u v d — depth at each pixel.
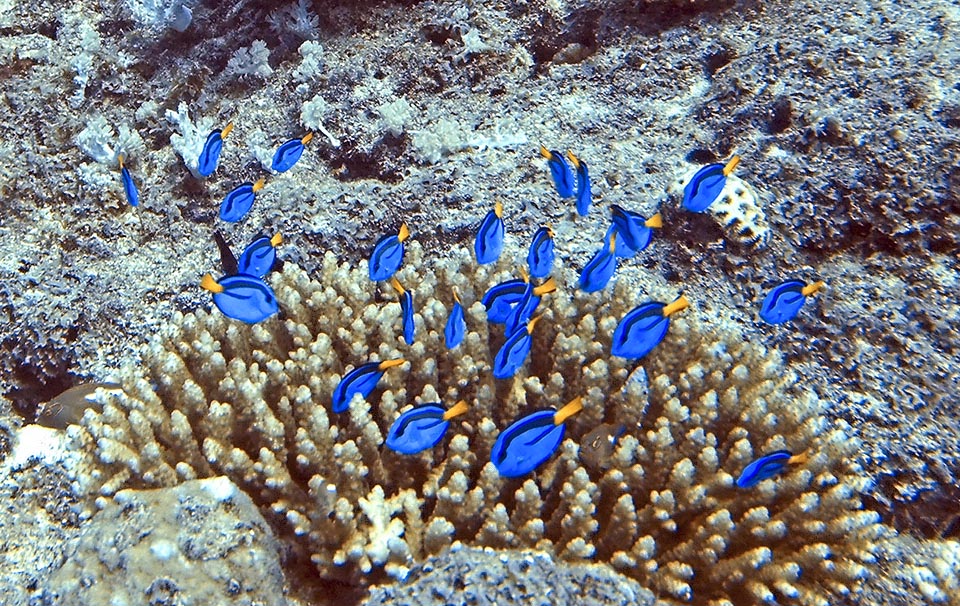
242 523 0.85
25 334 1.07
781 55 1.16
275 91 1.26
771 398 0.95
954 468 0.92
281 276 1.04
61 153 1.23
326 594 0.87
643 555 0.85
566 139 1.17
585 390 0.94
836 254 1.05
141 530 0.83
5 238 1.14
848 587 0.87
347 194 1.11
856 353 0.99
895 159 1.05
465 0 1.30
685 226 1.07
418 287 1.02
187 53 1.32
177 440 0.91
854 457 0.93
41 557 0.92
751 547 0.88
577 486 0.88
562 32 1.28
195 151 1.18
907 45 1.13
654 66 1.24
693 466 0.91
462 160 1.14
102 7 1.38
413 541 0.87
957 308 0.99
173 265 1.12
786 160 1.09
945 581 0.88
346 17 1.31
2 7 1.37
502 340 0.99
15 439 1.00
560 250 1.06
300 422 0.92
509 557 0.83
